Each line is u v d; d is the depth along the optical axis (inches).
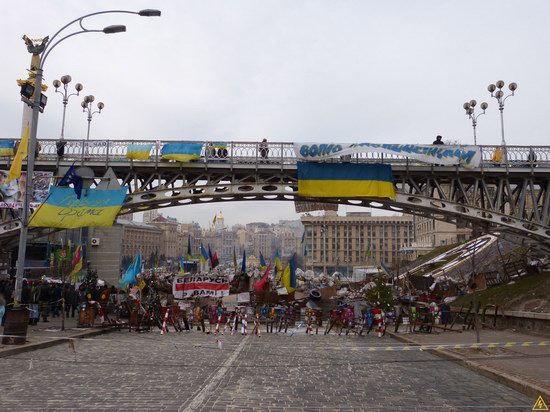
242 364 491.2
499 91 1462.8
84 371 423.5
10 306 703.1
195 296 1056.2
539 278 1226.0
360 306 1204.5
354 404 315.9
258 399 323.0
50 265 1659.7
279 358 550.9
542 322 855.7
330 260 5989.2
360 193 1275.8
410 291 1471.5
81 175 970.7
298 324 1272.1
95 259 1930.4
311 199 1406.3
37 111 644.1
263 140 1396.4
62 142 1283.2
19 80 1026.7
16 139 1267.2
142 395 327.0
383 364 519.2
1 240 1373.0
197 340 768.3
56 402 301.7
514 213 1325.0
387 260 5974.4
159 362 493.0
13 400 304.8
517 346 644.1
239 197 1389.0
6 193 1223.5
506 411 305.4
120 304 1117.1
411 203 1316.4
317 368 475.5
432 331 978.7
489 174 1322.6
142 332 916.6
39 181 1226.0
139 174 1355.8
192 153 1278.3
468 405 321.1
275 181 1403.8
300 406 305.6
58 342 640.4
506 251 1962.4
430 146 1285.7
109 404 298.5
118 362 483.8
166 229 6914.4
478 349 603.2
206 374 421.4
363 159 1339.8
